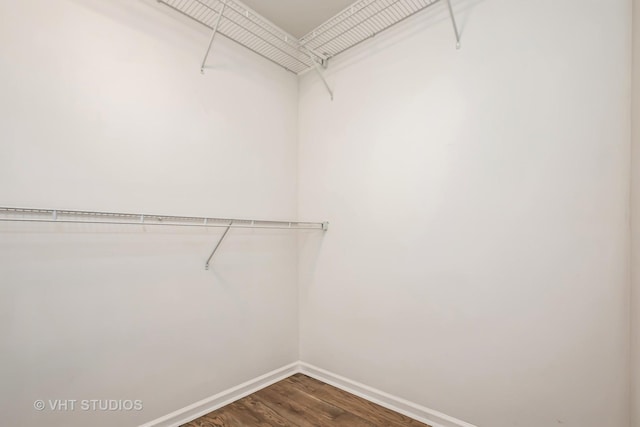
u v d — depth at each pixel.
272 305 2.27
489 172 1.58
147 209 1.66
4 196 1.26
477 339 1.60
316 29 2.06
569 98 1.37
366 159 2.10
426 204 1.80
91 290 1.46
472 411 1.61
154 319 1.66
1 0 1.27
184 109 1.83
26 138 1.31
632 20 1.23
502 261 1.53
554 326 1.39
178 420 1.72
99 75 1.52
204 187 1.91
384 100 2.02
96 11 1.52
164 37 1.76
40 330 1.33
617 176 1.26
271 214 2.31
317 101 2.43
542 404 1.42
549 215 1.41
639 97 1.14
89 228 1.47
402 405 1.84
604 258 1.28
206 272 1.89
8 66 1.28
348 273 2.16
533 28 1.47
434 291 1.75
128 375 1.56
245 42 2.14
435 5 1.81
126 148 1.59
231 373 2.00
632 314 1.20
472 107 1.65
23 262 1.29
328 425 1.72
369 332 2.03
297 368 2.43
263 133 2.28
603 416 1.28
